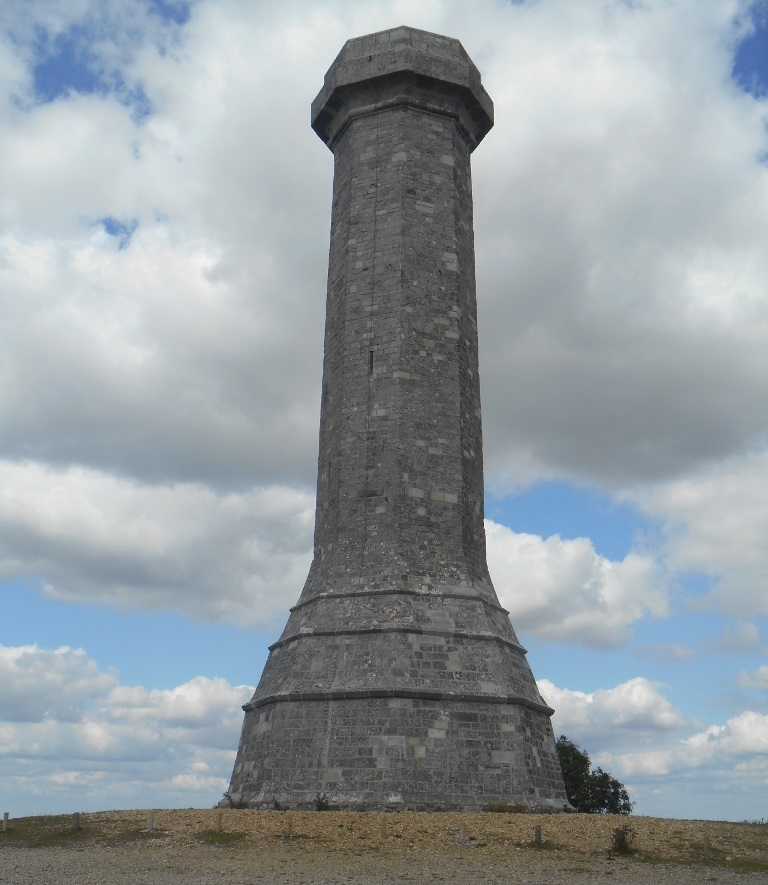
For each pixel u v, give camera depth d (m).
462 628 26.55
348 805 23.72
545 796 25.39
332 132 33.78
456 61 32.34
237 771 27.17
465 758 24.70
